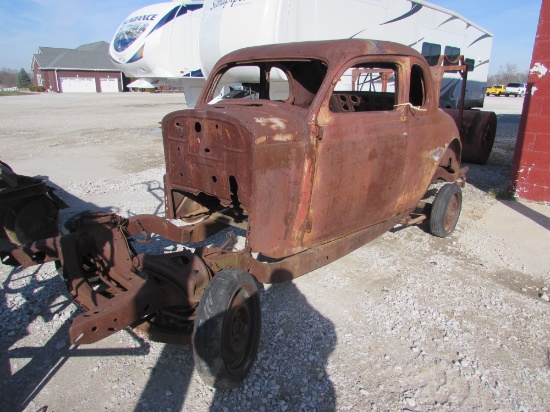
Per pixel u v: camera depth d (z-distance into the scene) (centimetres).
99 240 303
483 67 1522
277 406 257
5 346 305
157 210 593
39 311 347
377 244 495
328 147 320
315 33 811
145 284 266
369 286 396
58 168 866
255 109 321
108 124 1642
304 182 313
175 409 254
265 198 292
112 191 690
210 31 858
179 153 337
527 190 673
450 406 259
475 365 294
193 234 392
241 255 294
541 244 505
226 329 248
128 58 1190
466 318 349
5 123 1667
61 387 269
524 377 285
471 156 945
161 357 298
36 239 446
